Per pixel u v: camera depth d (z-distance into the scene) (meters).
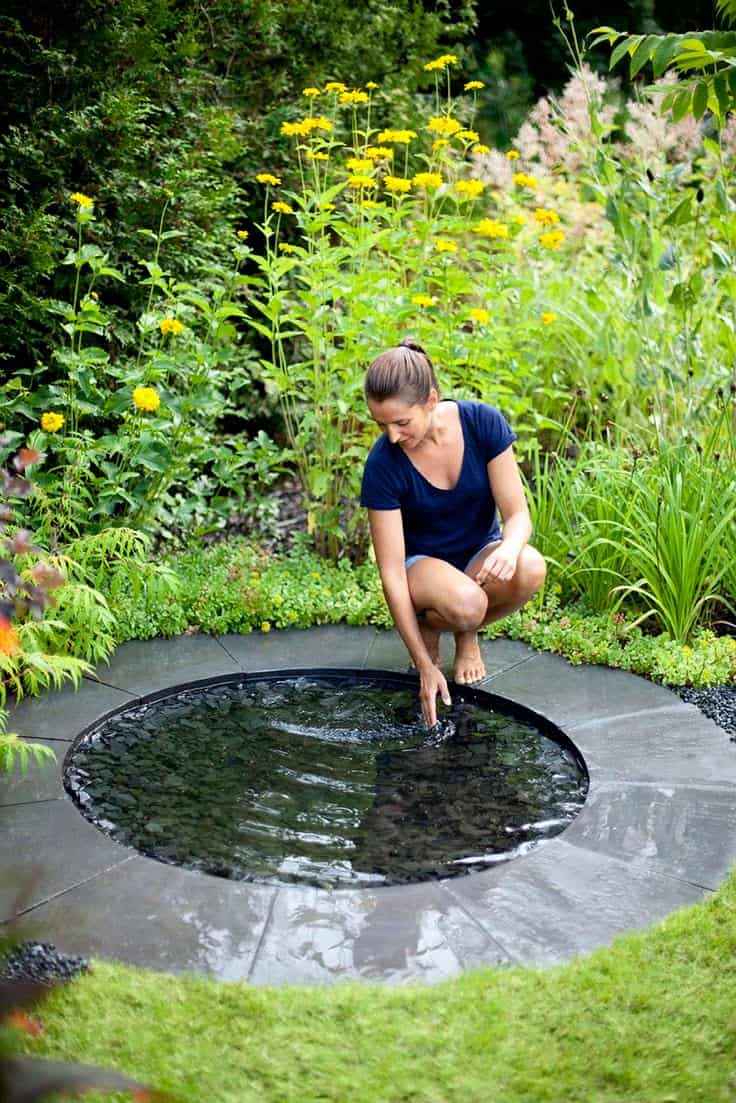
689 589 4.14
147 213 5.24
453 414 3.51
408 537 3.70
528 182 5.24
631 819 3.01
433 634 3.83
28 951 2.36
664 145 5.59
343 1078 2.01
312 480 4.80
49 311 4.72
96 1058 2.04
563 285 5.96
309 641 4.20
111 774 3.26
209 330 4.83
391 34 7.66
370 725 3.61
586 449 5.05
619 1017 2.19
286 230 6.69
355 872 2.79
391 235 4.85
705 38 3.05
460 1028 2.15
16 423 4.81
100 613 3.55
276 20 6.62
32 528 4.27
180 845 2.90
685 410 5.06
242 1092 1.97
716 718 3.65
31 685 3.47
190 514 4.93
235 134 6.39
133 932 2.48
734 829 2.97
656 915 2.58
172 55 5.62
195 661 4.00
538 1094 1.98
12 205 4.74
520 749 3.47
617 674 3.94
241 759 3.37
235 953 2.41
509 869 2.76
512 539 3.51
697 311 5.34
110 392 4.95
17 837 2.87
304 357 6.46
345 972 2.36
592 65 10.41
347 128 7.14
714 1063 2.06
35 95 5.13
